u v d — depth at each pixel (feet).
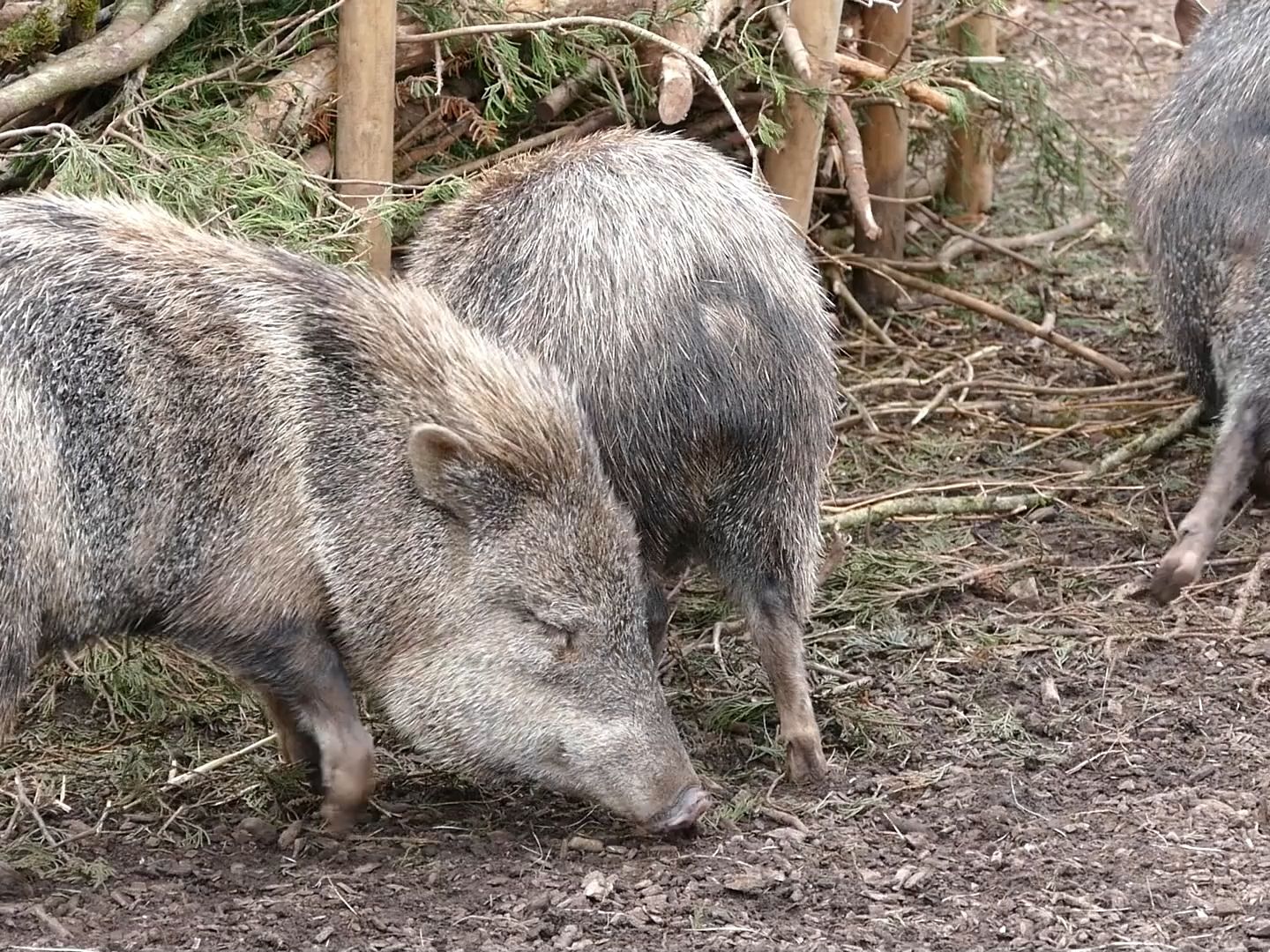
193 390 27.55
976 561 41.27
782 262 32.19
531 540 27.96
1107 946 25.58
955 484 44.37
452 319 29.66
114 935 26.12
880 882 27.86
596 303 30.66
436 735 28.76
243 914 26.84
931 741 33.60
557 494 28.09
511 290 31.45
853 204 46.21
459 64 40.75
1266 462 40.16
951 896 27.35
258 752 32.99
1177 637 37.58
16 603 26.55
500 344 30.89
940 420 49.08
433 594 28.35
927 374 51.80
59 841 29.55
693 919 26.50
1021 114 60.75
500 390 28.35
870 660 36.88
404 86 40.24
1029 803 30.99
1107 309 56.44
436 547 28.30
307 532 28.09
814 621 38.63
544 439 28.07
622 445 30.55
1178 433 46.19
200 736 33.76
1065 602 39.52
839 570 40.32
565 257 31.09
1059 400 50.16
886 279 53.31
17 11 36.76
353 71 37.29
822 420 32.30
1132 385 50.29
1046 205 58.70
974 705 34.99
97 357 27.09
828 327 33.65
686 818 27.58
